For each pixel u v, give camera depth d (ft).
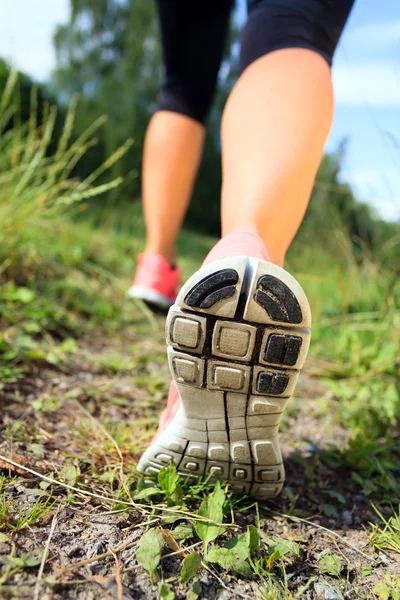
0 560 2.40
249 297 2.58
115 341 6.12
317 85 3.14
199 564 2.51
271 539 2.86
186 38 5.56
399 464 3.96
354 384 5.46
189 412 2.89
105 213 11.14
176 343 2.72
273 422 2.84
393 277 6.48
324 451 4.08
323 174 8.45
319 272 8.30
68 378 4.74
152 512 2.86
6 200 6.52
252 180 2.99
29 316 5.63
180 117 5.71
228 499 3.06
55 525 2.73
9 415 3.84
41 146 6.63
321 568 2.74
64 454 3.41
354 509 3.35
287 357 2.65
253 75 3.28
